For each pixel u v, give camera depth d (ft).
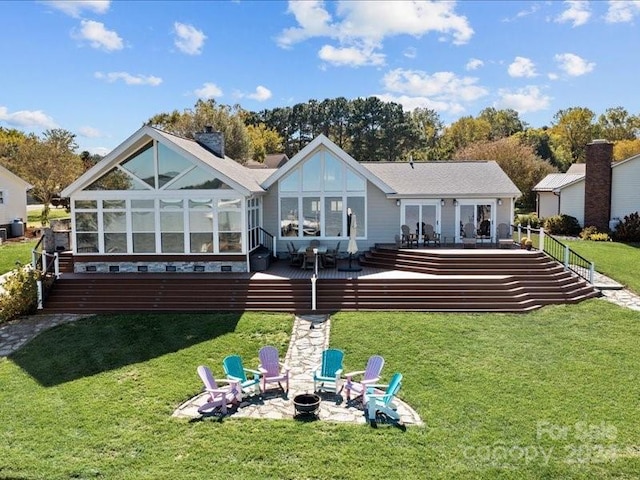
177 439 34.55
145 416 37.86
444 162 101.76
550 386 42.70
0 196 127.13
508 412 38.37
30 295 63.31
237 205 74.18
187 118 204.95
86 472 30.53
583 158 280.92
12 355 51.06
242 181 77.30
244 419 37.63
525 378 44.32
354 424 36.86
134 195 74.28
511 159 189.26
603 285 73.97
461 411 38.63
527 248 81.10
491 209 89.71
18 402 40.34
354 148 299.79
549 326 57.88
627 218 120.16
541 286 69.05
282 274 73.00
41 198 155.33
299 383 44.68
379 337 54.65
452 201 89.04
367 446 33.65
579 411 38.45
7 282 64.08
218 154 93.40
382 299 65.62
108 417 37.68
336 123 310.65
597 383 43.21
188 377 45.24
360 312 63.41
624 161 124.26
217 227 74.49
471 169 98.17
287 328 57.82
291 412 39.01
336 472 30.60
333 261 79.36
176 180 74.02
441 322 59.16
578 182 133.59
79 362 48.75
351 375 41.93
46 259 75.66
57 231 84.23
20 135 292.40
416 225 89.25
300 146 318.65
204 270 75.10
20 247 106.93
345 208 88.07
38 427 36.19
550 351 50.49
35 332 57.62
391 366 47.42
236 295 66.49
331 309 64.34
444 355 49.70
